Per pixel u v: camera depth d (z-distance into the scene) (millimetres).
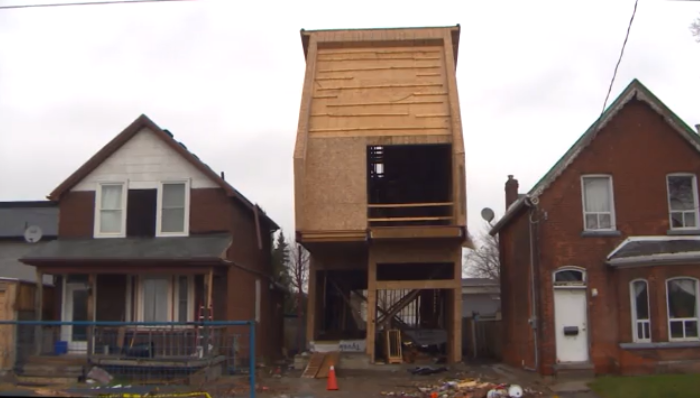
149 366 19047
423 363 23156
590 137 20953
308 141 22516
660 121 21281
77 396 15891
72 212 23406
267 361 28344
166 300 22484
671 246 19969
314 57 23781
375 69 23734
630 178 21000
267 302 29672
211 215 23172
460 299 22578
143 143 23609
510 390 16641
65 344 20938
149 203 23594
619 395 16438
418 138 22266
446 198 25375
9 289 21000
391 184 28359
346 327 28531
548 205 20875
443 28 24234
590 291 20406
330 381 17969
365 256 24844
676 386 16906
